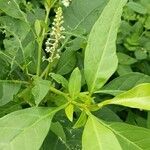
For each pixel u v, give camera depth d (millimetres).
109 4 387
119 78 459
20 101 458
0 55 457
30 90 449
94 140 338
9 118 354
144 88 345
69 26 519
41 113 366
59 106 394
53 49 443
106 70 384
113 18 385
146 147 363
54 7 553
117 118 484
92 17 522
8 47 466
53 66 477
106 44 386
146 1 727
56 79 405
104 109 485
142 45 673
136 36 668
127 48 664
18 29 473
